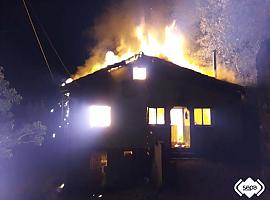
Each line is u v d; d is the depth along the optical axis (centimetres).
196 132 2409
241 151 2350
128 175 2305
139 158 2323
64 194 2108
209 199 1745
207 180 2003
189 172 2116
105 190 2183
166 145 2369
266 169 1359
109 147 2339
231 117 2403
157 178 2077
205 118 2431
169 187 2028
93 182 2297
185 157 2327
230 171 2066
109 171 2319
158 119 2416
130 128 2356
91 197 2011
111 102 2381
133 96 2394
